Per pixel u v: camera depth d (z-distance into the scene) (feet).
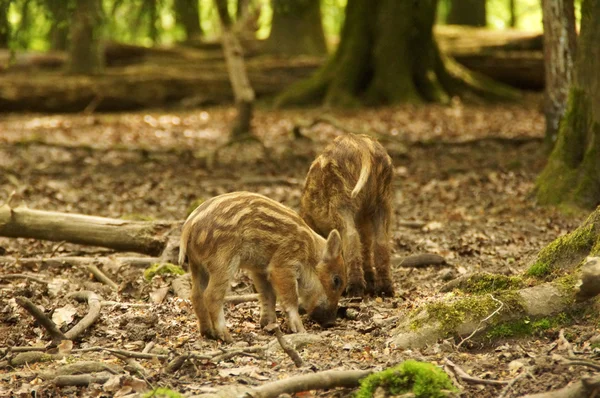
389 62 110.11
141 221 38.45
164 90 114.21
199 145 81.82
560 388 19.21
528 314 23.54
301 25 129.39
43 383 21.48
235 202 25.31
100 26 80.74
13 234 36.78
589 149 46.26
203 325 25.16
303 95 111.24
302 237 26.32
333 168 30.99
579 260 25.84
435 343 23.35
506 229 43.04
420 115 99.04
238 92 78.43
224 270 24.73
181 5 92.12
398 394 19.39
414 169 64.13
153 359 22.89
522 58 119.55
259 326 27.40
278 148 77.25
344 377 19.94
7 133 90.17
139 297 31.27
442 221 45.96
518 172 59.21
